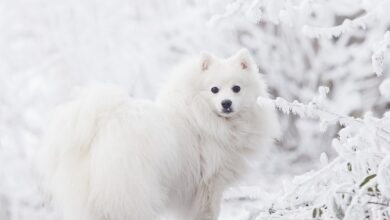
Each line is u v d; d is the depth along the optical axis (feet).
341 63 29.45
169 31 32.83
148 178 12.42
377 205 10.52
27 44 32.58
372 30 26.40
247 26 31.53
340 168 11.27
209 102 15.29
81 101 12.76
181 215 15.56
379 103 29.17
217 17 13.76
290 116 30.89
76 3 32.83
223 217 22.82
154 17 33.60
